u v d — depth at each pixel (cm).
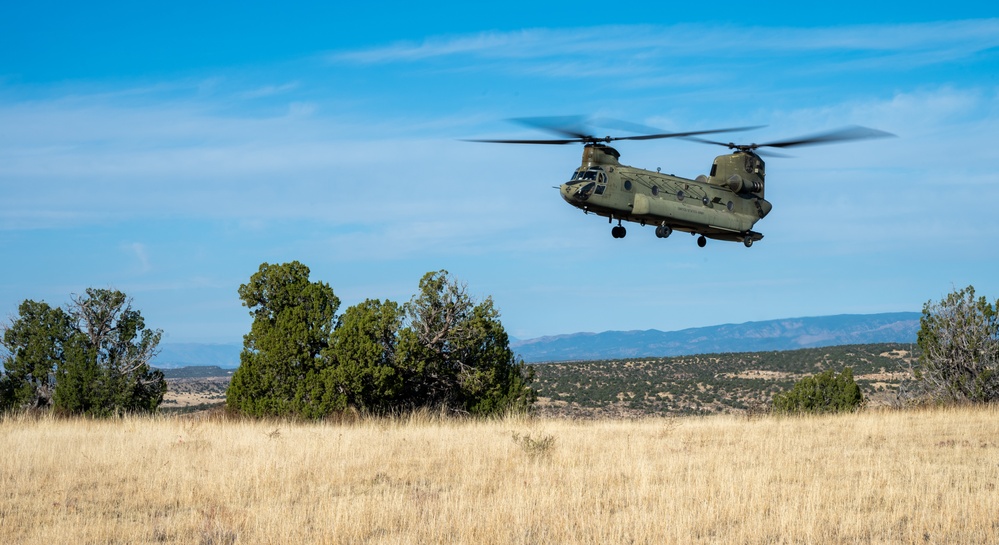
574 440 2425
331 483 1775
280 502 1571
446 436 2562
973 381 3781
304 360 3784
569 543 1280
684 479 1788
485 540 1291
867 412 3531
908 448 2217
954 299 3959
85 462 2012
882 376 8994
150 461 2028
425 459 2073
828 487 1656
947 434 2494
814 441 2384
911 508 1452
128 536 1348
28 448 2191
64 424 3109
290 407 3688
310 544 1284
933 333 3953
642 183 3066
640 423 3186
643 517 1387
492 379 4028
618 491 1647
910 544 1270
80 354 4112
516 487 1684
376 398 3803
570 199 3016
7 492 1677
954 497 1512
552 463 1998
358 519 1400
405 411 3878
